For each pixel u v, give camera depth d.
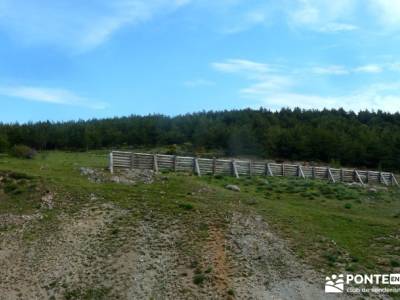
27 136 92.62
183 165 45.34
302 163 80.12
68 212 32.31
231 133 88.50
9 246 28.95
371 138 85.75
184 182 39.12
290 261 27.55
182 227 30.34
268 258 27.67
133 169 41.84
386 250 30.27
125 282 25.30
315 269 27.02
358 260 28.23
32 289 25.31
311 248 29.19
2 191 35.28
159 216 31.55
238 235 29.80
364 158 82.00
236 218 32.09
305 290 25.17
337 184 49.88
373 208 41.31
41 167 42.12
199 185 38.84
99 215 31.72
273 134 88.06
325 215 35.72
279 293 24.84
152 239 28.92
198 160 45.94
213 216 32.00
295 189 44.16
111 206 32.84
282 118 116.75
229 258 27.38
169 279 25.47
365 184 54.88
